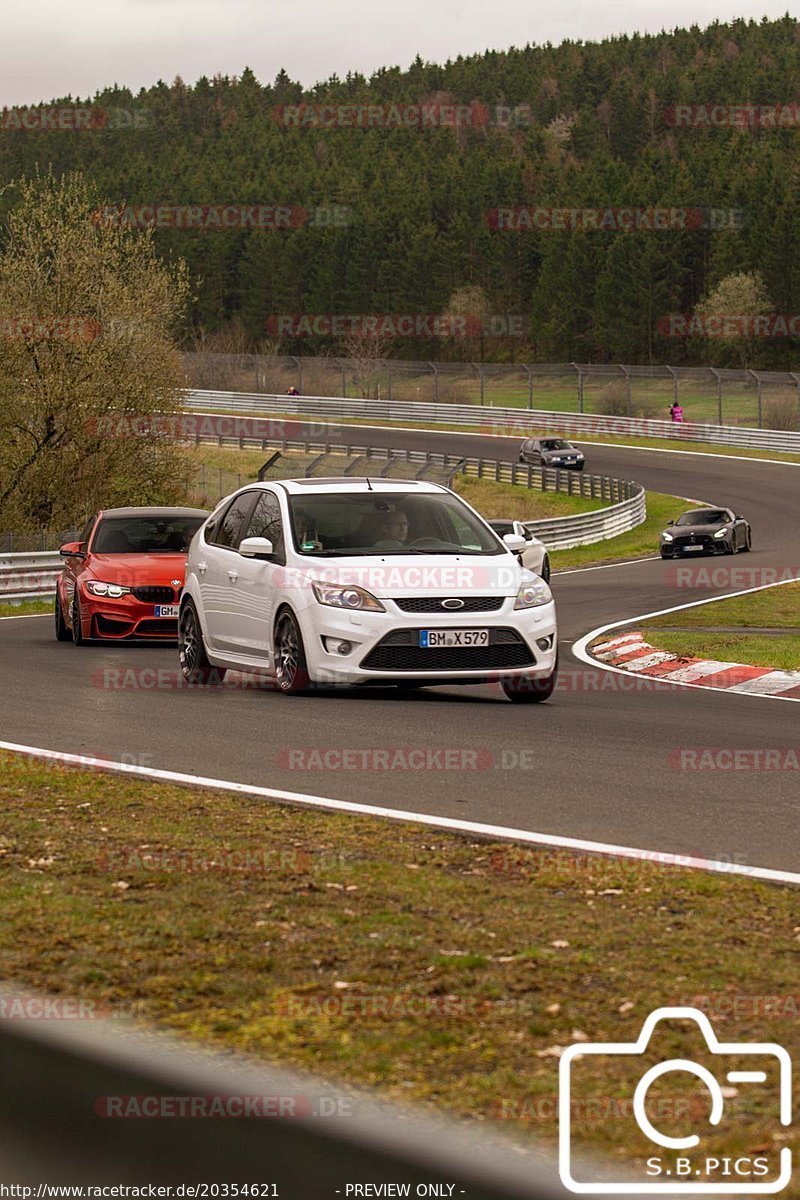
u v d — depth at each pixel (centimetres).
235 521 3906
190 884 1706
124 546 5444
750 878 1758
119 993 1310
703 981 1325
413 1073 1105
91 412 11906
